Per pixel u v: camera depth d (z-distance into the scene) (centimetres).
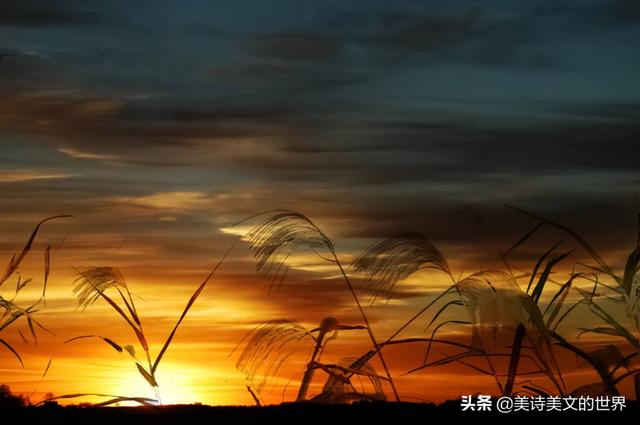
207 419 336
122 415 343
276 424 333
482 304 396
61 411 352
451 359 397
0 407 357
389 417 339
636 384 381
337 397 371
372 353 396
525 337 398
